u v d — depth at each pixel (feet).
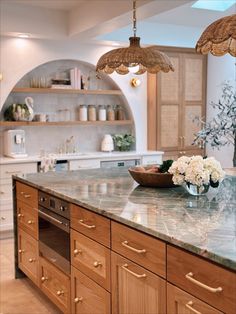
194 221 6.82
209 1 18.06
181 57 20.74
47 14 16.89
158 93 20.34
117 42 18.97
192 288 5.74
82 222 8.62
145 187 10.00
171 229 6.38
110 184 10.48
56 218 9.80
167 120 20.75
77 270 8.96
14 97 18.69
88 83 20.06
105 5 14.57
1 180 16.69
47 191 10.05
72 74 19.29
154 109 20.54
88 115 20.15
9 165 16.79
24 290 11.81
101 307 8.11
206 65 21.63
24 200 11.76
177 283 6.04
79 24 16.39
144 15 14.06
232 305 5.10
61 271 9.75
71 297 9.32
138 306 6.98
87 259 8.54
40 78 19.10
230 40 8.15
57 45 18.61
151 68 10.16
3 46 17.46
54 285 10.21
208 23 19.85
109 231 7.68
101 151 20.80
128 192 9.40
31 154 19.24
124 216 7.22
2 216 16.85
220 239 5.82
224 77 20.67
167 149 20.88
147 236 6.63
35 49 18.12
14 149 17.83
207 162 8.68
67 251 9.39
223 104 20.57
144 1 12.72
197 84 21.44
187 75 21.04
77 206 8.79
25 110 18.01
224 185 10.21
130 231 7.06
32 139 19.27
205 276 5.51
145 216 7.20
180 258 5.94
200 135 18.81
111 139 20.47
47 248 10.48
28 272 11.83
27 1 15.89
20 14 16.38
